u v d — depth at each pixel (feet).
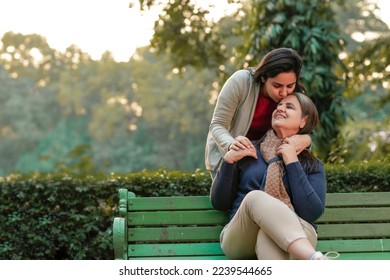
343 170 25.52
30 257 26.37
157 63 150.82
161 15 37.65
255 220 15.72
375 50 39.24
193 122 139.85
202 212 18.07
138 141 153.07
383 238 18.22
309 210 16.38
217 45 40.65
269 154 17.08
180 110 143.54
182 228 17.99
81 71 163.32
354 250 18.01
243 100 17.74
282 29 34.32
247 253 16.76
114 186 26.23
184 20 38.32
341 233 18.12
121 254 17.25
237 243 16.53
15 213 26.23
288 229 15.25
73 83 164.66
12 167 171.42
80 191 26.07
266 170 16.96
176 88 145.79
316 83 33.63
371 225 18.21
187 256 17.74
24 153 171.94
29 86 171.63
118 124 159.33
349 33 121.39
